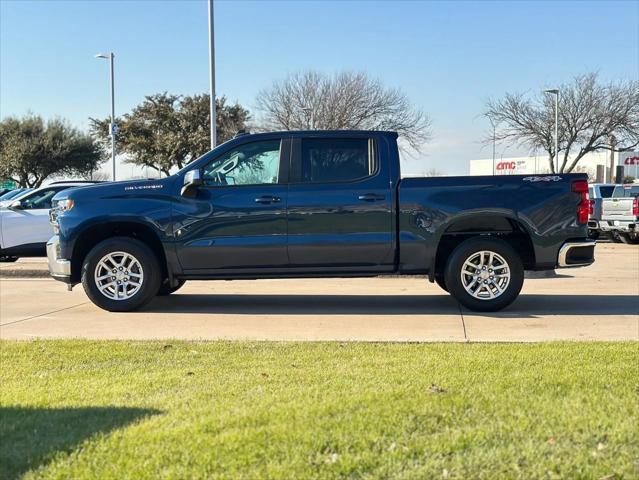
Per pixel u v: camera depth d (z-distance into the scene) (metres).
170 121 44.66
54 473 3.06
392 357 5.27
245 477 3.00
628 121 35.34
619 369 4.71
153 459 3.17
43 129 48.47
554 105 36.44
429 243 7.64
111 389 4.40
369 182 7.67
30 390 4.41
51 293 9.93
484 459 3.16
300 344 5.93
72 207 7.83
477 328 6.90
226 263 7.77
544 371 4.67
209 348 5.77
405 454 3.21
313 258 7.71
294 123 37.06
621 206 18.28
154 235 8.02
